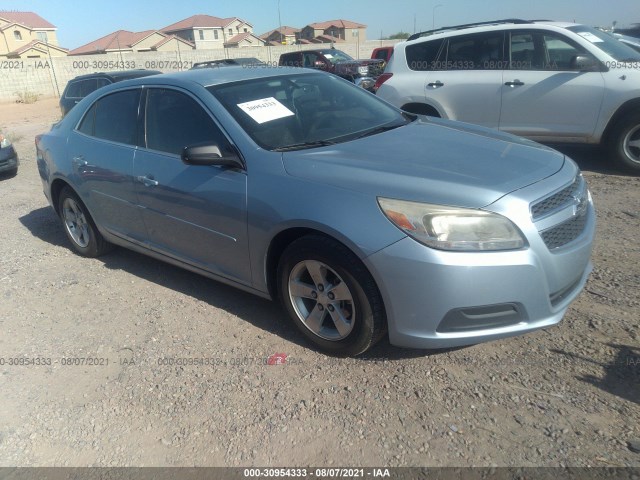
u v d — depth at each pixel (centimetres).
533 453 238
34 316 403
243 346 340
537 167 307
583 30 662
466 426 257
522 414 261
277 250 333
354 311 297
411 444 250
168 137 390
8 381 327
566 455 235
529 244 268
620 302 345
